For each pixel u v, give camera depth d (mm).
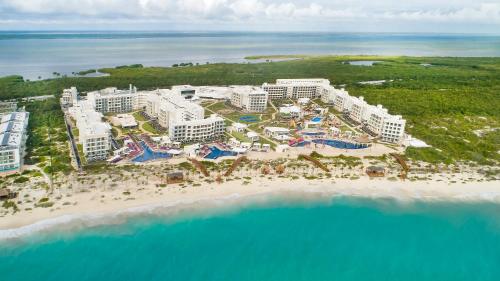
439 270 152625
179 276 142000
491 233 176250
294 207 189250
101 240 156875
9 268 140000
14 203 174625
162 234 163250
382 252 161375
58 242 153750
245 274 145500
